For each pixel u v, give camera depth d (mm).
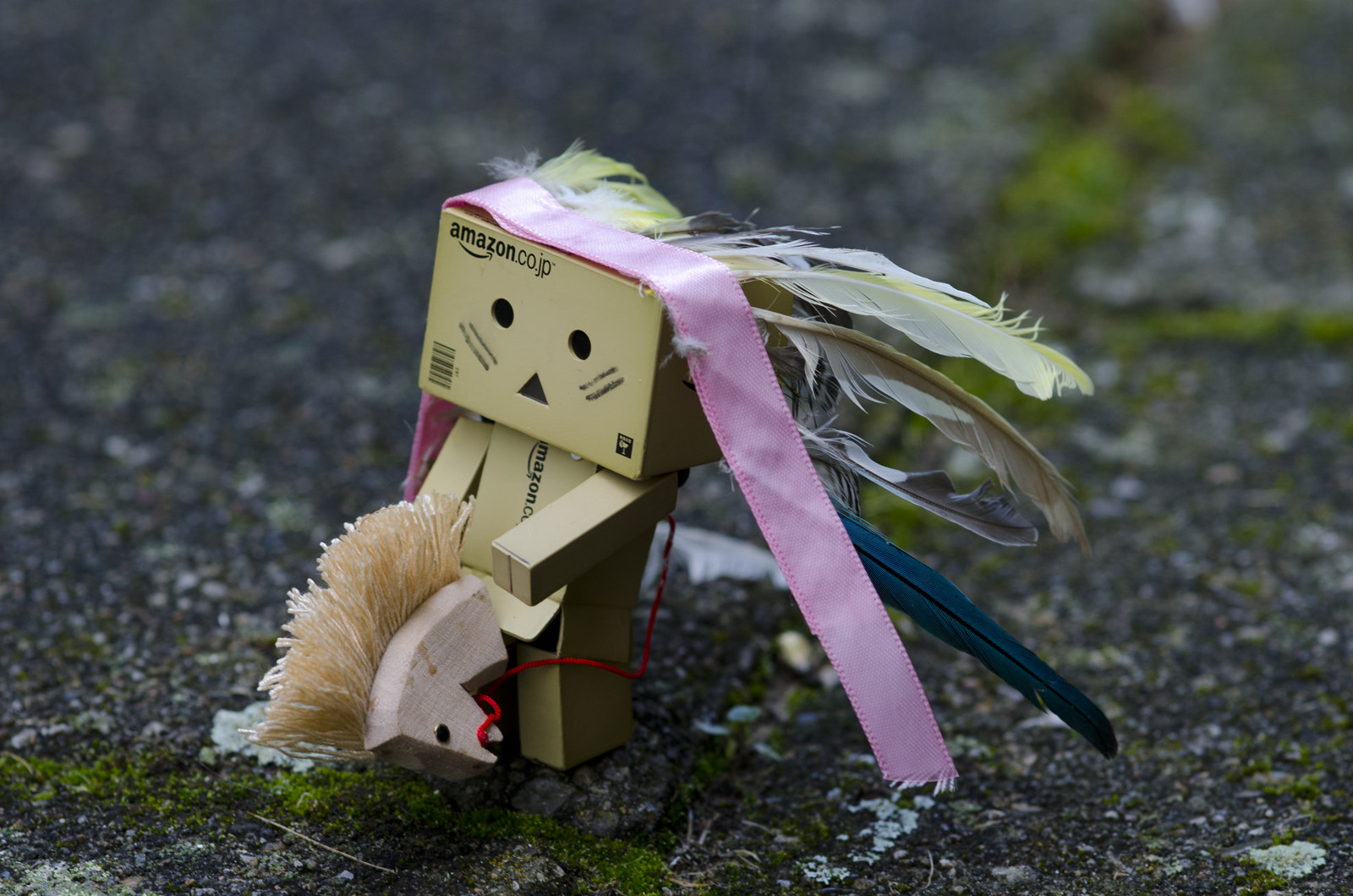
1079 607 694
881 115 1196
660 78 1280
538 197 612
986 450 614
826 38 1402
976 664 677
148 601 674
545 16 1458
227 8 1422
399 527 597
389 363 794
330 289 880
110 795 621
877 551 609
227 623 668
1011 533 617
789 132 1150
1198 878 615
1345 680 666
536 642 618
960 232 967
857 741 653
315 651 587
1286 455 753
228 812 618
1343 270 967
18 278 869
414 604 600
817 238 931
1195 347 864
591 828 617
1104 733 612
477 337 611
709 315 592
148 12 1391
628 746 633
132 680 649
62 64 1233
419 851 611
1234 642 680
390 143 1111
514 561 593
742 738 652
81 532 698
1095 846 625
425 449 633
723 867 618
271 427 749
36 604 670
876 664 599
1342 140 1217
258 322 835
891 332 800
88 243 925
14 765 627
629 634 624
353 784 624
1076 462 754
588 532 597
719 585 689
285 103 1184
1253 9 1638
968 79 1291
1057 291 949
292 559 693
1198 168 1171
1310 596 694
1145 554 713
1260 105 1315
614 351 597
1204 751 648
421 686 595
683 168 1064
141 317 831
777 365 611
